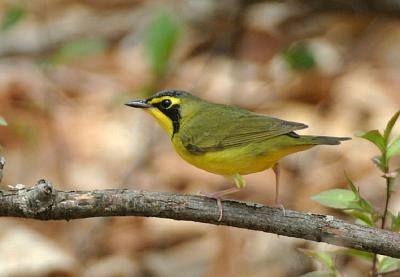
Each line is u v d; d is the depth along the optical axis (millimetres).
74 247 13469
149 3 19312
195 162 9500
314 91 16984
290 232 7805
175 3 17969
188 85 17625
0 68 18078
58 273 12562
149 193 7785
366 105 16453
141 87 13891
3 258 12656
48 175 15500
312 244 12148
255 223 7836
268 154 8875
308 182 14406
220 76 17875
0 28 15508
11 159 15750
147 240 13656
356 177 14422
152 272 12992
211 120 9430
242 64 17781
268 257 12328
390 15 16953
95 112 17359
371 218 7832
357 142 15328
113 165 15758
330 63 17609
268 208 7902
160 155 15633
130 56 19047
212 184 14938
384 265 8031
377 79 17109
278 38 18281
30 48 18250
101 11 20828
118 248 13562
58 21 19875
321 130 15992
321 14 17953
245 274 12242
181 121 9789
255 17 18469
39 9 18578
